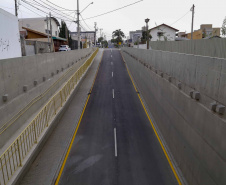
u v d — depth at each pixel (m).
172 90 12.20
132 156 11.80
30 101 14.49
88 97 22.28
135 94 23.62
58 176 10.11
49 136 13.78
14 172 8.86
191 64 9.73
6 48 14.40
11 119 11.71
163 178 10.01
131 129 15.20
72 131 14.66
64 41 56.53
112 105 20.06
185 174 9.84
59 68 22.86
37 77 16.33
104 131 14.85
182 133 10.38
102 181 9.77
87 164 11.05
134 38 86.38
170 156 11.80
